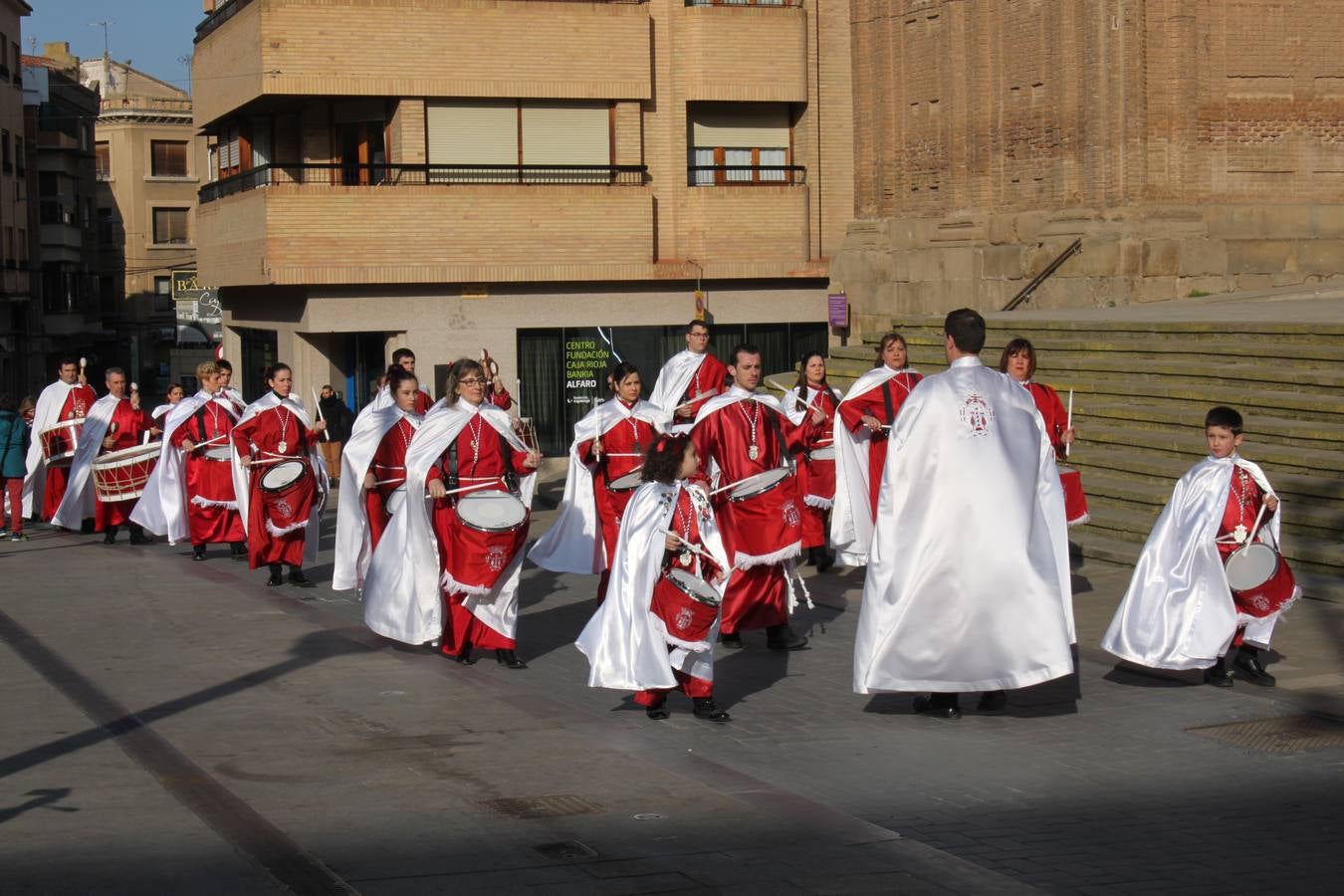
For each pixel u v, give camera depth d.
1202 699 10.88
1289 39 29.59
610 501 14.41
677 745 9.91
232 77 36.66
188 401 20.25
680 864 7.44
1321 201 29.94
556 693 11.64
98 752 9.69
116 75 90.25
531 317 36.31
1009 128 31.77
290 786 8.86
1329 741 9.79
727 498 12.89
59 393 24.23
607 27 36.00
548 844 7.75
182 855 7.52
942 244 33.31
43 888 7.01
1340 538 14.85
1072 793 8.72
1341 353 17.81
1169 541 11.13
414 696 11.43
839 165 38.84
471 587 12.41
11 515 23.38
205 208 39.31
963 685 10.16
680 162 37.28
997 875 7.32
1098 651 12.52
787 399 16.91
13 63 65.31
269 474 17.19
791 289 38.47
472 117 35.75
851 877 7.27
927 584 10.16
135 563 19.48
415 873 7.28
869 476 15.17
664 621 10.40
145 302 81.38
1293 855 7.61
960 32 32.84
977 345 10.41
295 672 12.32
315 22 34.28
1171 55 28.75
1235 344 19.25
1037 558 10.20
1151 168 28.94
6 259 63.72
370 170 35.75
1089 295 29.27
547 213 35.66
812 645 13.35
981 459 10.17
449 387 13.04
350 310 35.03
